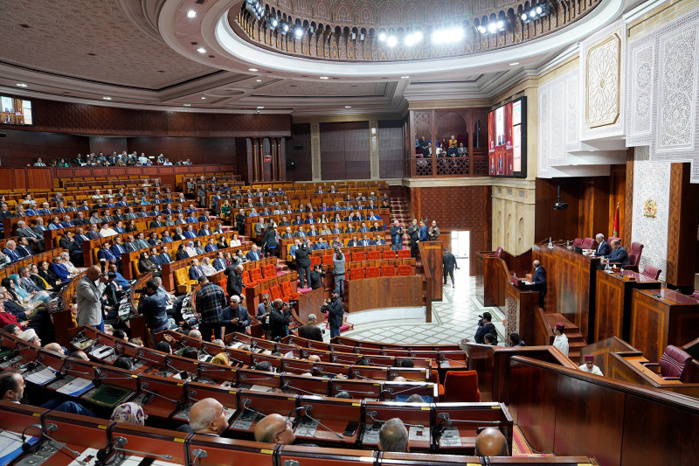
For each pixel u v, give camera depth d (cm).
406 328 1582
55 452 321
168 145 2652
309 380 528
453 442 404
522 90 1731
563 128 1472
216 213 2247
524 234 1759
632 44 1077
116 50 1434
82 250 1412
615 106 1138
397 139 2728
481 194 2239
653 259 1139
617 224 1415
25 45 1373
